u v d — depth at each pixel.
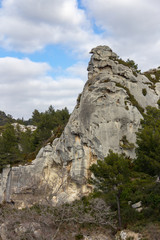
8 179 47.62
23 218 24.16
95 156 36.75
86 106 39.19
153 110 34.69
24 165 46.38
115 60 44.03
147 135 25.89
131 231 24.02
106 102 38.16
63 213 23.09
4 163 48.75
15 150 51.62
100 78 41.19
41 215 23.19
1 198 46.56
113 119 37.22
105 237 24.95
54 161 42.53
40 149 47.28
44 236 21.73
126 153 35.84
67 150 39.59
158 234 22.16
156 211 25.38
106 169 25.98
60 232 23.83
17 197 43.28
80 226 26.38
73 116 41.53
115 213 27.12
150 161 24.38
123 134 37.03
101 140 36.22
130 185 30.52
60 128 52.78
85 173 36.53
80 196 32.47
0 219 24.75
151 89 46.44
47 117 63.28
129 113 37.75
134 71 45.84
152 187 29.11
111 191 27.31
